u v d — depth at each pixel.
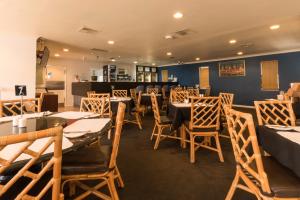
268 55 8.00
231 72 9.26
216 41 5.66
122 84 8.11
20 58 4.82
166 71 12.53
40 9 3.25
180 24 4.06
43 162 0.85
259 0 2.97
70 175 1.33
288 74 7.47
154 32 4.65
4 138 0.59
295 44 6.25
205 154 2.89
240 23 4.03
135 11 3.35
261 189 1.15
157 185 2.00
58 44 5.96
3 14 3.46
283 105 2.01
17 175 0.69
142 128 4.70
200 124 2.61
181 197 1.78
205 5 3.13
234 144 1.43
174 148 3.19
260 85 8.30
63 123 1.54
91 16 3.58
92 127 1.51
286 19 3.82
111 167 1.40
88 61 10.38
